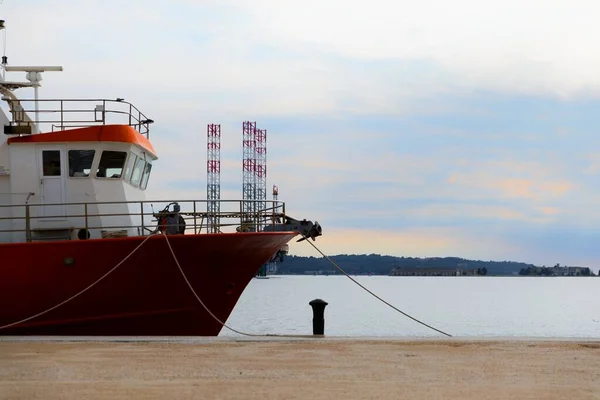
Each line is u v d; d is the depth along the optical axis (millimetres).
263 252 19609
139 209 20594
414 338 13672
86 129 19219
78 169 19281
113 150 19359
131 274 18219
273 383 9125
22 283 17828
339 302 104312
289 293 146250
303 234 20547
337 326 56562
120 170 19578
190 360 11016
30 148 19250
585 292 189000
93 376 9641
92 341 13398
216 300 19406
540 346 12648
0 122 19469
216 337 14031
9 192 19250
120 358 11219
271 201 20344
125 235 19344
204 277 18969
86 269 17984
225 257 18953
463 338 13625
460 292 173750
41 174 19250
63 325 18234
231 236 18719
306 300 108312
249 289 182625
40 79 21172
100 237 19172
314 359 11141
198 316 19250
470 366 10531
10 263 17688
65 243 17781
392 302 106688
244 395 8336
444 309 87375
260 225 20203
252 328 52750
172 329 19125
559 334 54406
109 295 18250
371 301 109062
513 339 13422
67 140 19172
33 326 18109
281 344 12859
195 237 18328
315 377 9609
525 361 11000
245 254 19234
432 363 10797
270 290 172125
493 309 89000
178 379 9430
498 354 11703
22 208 19203
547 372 10055
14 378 9516
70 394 8352
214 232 19641
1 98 20484
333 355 11562
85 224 19125
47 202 19203
